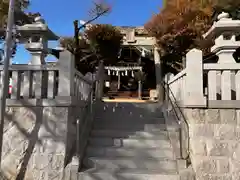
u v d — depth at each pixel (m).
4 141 5.80
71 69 5.94
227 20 5.97
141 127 7.26
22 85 6.18
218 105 5.59
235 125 5.56
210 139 5.52
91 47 14.14
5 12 10.88
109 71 16.70
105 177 5.38
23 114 5.88
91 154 6.19
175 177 5.29
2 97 4.99
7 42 5.07
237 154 5.45
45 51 6.51
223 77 5.73
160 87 11.42
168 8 13.90
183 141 6.05
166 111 7.80
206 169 5.36
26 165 5.64
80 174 5.42
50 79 5.96
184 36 12.54
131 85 18.17
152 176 5.33
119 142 6.50
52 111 5.79
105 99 13.32
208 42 9.50
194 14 12.52
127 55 18.28
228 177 5.34
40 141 5.71
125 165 5.82
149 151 6.13
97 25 14.39
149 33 14.55
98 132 6.92
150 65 18.14
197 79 5.68
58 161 5.57
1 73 6.10
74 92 6.37
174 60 14.09
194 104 5.61
